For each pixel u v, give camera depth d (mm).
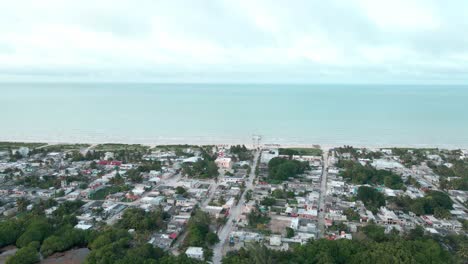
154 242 156875
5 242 152375
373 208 195375
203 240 156750
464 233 171625
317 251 136000
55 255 147875
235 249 152125
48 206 198625
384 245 134875
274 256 136375
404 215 190875
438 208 189500
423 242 140375
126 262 124500
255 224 179500
